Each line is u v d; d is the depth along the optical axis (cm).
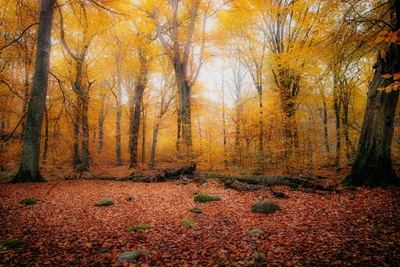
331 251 383
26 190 863
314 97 1405
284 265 352
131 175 1262
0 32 1256
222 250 414
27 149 1034
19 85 1304
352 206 623
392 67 770
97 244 447
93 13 1250
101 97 1959
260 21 1491
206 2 1446
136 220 593
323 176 1070
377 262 334
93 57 1603
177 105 1962
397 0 710
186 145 1365
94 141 1680
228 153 1273
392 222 484
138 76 1850
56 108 1441
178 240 462
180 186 1031
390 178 778
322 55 873
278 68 1269
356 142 1633
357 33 765
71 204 723
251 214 626
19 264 369
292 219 568
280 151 1142
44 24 1065
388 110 791
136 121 1856
